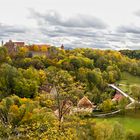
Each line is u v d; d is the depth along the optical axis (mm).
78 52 184875
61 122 25234
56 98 26625
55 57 163750
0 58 149625
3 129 25047
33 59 148250
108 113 109438
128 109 113812
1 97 109125
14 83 113562
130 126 96125
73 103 26906
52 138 23141
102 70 172875
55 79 26797
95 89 129750
